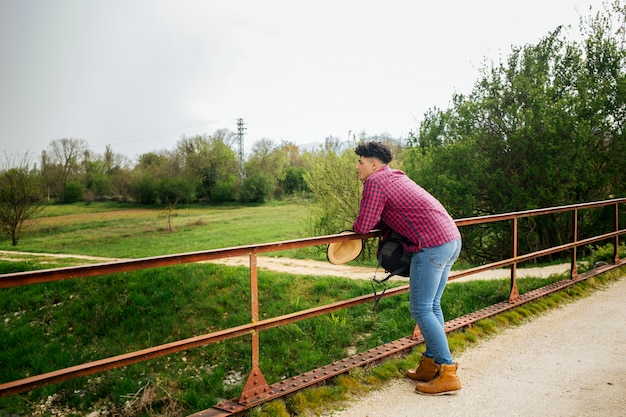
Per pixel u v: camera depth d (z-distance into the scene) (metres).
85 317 10.16
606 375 3.95
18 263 14.51
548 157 13.20
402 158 17.25
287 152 74.50
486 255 15.52
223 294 9.82
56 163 66.88
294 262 13.35
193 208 55.62
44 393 7.35
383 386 3.81
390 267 3.61
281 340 7.37
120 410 6.47
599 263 8.23
